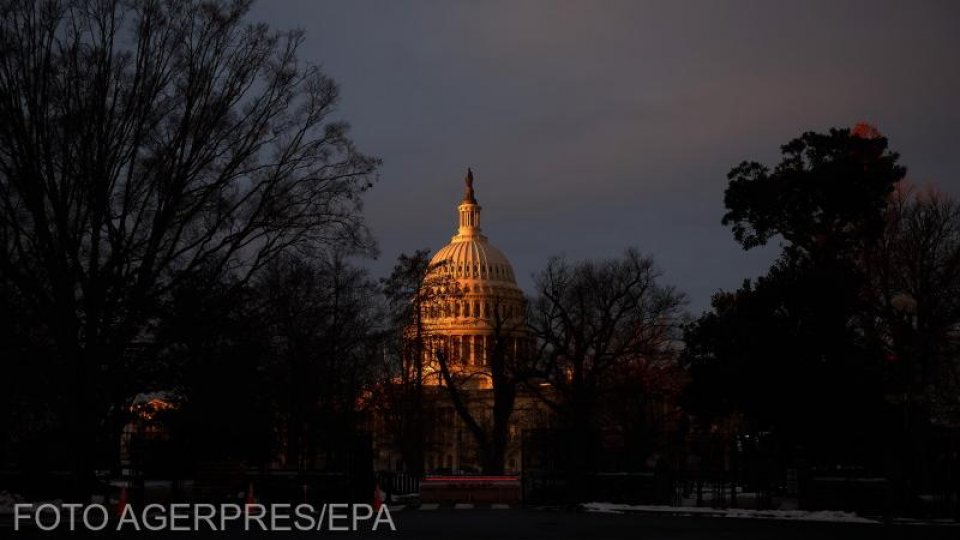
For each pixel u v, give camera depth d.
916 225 69.19
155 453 62.06
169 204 43.94
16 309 43.81
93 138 44.12
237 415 59.84
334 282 82.56
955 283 66.19
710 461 69.44
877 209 63.50
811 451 56.09
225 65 45.91
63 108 43.69
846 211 62.81
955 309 63.56
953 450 45.31
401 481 77.88
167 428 62.53
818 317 55.75
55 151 44.03
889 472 51.22
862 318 62.41
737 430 93.69
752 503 54.31
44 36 43.72
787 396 54.84
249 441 63.91
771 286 57.03
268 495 55.41
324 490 55.78
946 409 59.19
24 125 42.62
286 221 46.50
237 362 56.19
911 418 53.53
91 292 43.66
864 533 33.44
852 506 46.66
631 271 91.19
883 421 54.06
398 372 97.50
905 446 47.09
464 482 59.09
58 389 44.91
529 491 58.62
